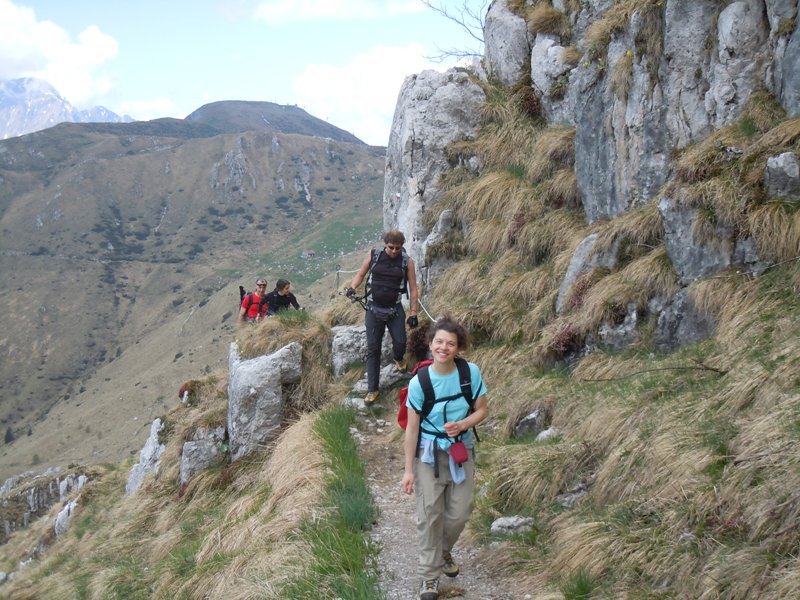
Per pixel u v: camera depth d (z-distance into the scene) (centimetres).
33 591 1224
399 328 909
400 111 1302
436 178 1216
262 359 992
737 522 389
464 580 484
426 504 445
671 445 482
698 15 815
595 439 579
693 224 701
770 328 569
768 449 408
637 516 451
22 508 2712
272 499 702
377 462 771
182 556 761
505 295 967
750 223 656
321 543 531
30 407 18875
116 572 891
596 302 777
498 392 828
